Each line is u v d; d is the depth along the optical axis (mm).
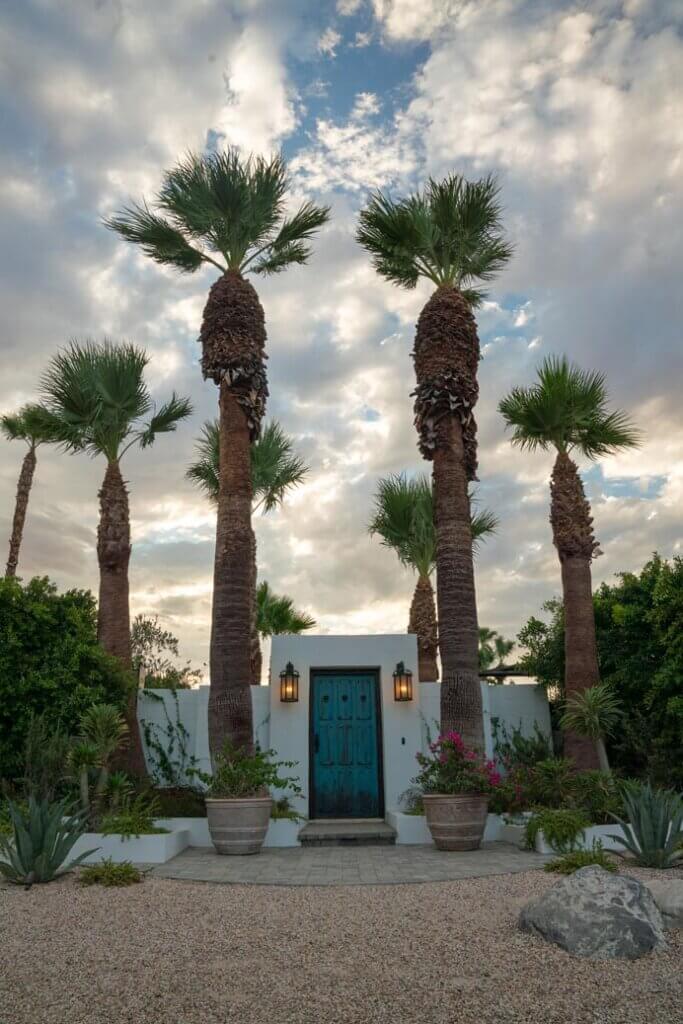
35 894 8023
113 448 16172
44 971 5266
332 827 13125
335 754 14484
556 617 17125
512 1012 4406
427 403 13094
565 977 5016
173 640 23938
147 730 15312
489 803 12391
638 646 15047
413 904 7332
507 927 6285
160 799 12898
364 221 14094
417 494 22172
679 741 13695
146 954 5664
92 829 10648
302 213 14836
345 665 14734
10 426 24016
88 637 13867
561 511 15102
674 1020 4270
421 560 22359
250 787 11336
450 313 13328
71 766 10797
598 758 13820
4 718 12648
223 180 13680
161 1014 4418
